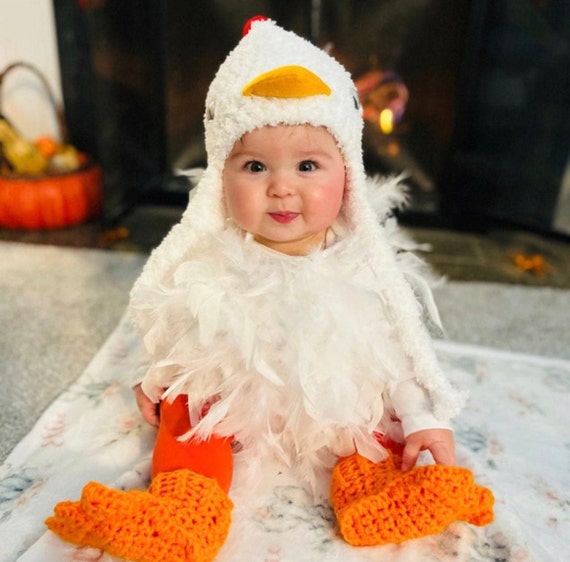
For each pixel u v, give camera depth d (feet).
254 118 1.93
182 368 2.18
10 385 3.09
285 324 1.99
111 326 3.74
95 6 4.97
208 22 5.33
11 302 4.02
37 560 1.88
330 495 2.18
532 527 2.13
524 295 4.45
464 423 2.70
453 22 5.04
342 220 2.30
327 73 2.04
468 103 5.10
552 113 5.07
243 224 2.11
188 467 2.05
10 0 5.19
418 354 2.10
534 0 4.69
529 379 3.07
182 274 2.12
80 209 5.55
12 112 5.64
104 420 2.64
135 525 1.79
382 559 1.95
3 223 5.46
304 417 2.11
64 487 2.22
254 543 2.00
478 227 5.72
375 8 5.08
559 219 5.45
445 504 1.90
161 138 5.86
